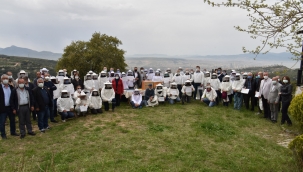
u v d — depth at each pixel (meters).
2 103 8.40
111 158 6.78
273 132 9.44
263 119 11.36
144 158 6.81
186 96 15.41
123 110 13.16
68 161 6.61
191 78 17.59
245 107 14.02
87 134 8.97
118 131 9.30
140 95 14.16
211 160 6.65
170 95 15.00
